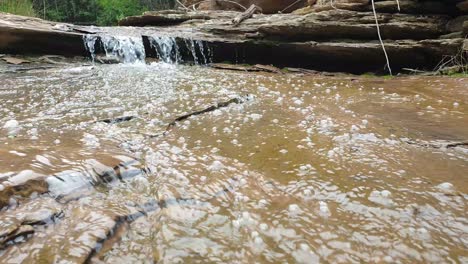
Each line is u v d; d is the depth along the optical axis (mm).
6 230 1332
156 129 2934
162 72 6090
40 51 6922
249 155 2418
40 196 1590
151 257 1366
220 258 1380
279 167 2223
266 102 3965
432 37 6234
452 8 6207
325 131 2928
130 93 4328
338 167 2221
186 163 2217
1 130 2824
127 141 2607
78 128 2914
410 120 3297
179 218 1621
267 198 1832
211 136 2809
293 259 1382
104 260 1322
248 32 7270
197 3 13297
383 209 1729
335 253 1415
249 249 1436
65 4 18266
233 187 1934
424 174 2125
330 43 6547
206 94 4246
